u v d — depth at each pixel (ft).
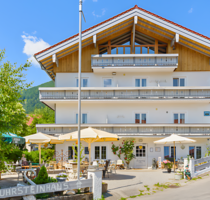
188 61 74.28
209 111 73.82
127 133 68.80
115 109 74.23
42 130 68.64
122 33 75.05
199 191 35.37
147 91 70.95
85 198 31.27
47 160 73.61
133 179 47.11
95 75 75.41
